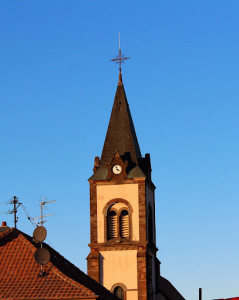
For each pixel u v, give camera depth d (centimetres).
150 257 11344
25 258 6675
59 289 6406
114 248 11256
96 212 11412
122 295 11138
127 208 11344
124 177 11406
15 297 6309
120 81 12000
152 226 11750
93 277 11225
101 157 11662
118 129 11750
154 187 12006
